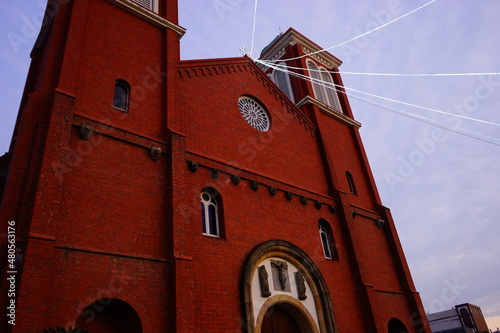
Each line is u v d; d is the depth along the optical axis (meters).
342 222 19.84
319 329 15.72
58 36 13.66
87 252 10.70
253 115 19.69
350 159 24.28
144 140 13.70
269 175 17.86
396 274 21.27
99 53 14.44
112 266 11.01
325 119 24.55
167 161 13.96
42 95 12.09
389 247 22.05
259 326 13.78
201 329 12.10
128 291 10.98
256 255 14.83
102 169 12.20
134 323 11.12
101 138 12.64
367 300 17.64
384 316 18.64
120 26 15.87
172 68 16.39
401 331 19.64
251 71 20.91
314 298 16.23
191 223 13.61
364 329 17.25
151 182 13.21
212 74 18.45
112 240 11.41
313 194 19.44
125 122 13.80
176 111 15.67
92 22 14.89
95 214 11.41
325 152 21.94
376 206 23.30
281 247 16.05
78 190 11.37
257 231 15.73
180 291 11.56
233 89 19.11
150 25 17.20
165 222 12.87
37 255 9.44
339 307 16.89
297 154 20.47
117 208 11.97
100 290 10.48
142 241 12.03
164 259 12.08
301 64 26.23
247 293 13.71
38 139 11.13
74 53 13.34
